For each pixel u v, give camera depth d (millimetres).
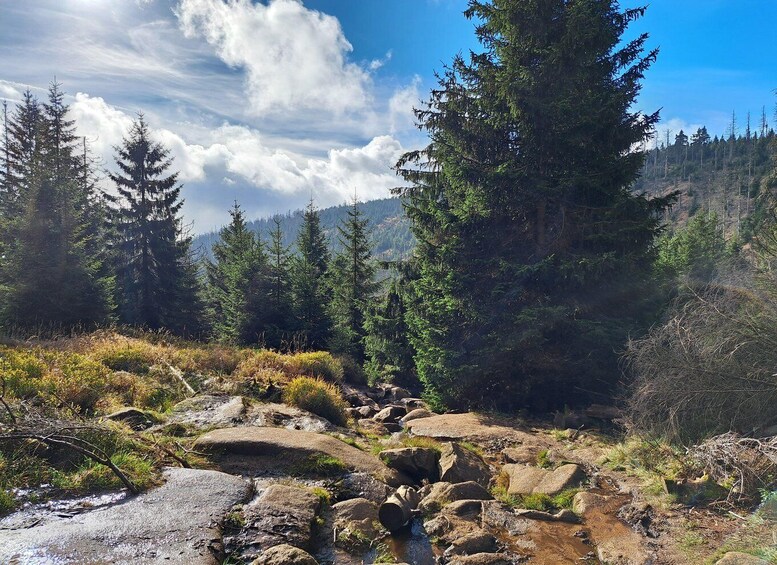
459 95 12375
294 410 9492
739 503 4938
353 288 28844
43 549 3787
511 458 7637
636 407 7031
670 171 142125
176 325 30078
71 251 19516
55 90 37312
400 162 14789
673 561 4141
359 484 6191
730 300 6863
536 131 11359
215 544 4160
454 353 11328
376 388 16703
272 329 24094
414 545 4789
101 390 8922
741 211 93688
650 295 11195
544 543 4801
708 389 6129
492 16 11883
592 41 10805
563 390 11000
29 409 5965
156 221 31094
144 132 31953
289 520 4816
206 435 7141
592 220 11156
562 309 10367
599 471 6695
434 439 8805
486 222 11961
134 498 4980
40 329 16750
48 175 20172
